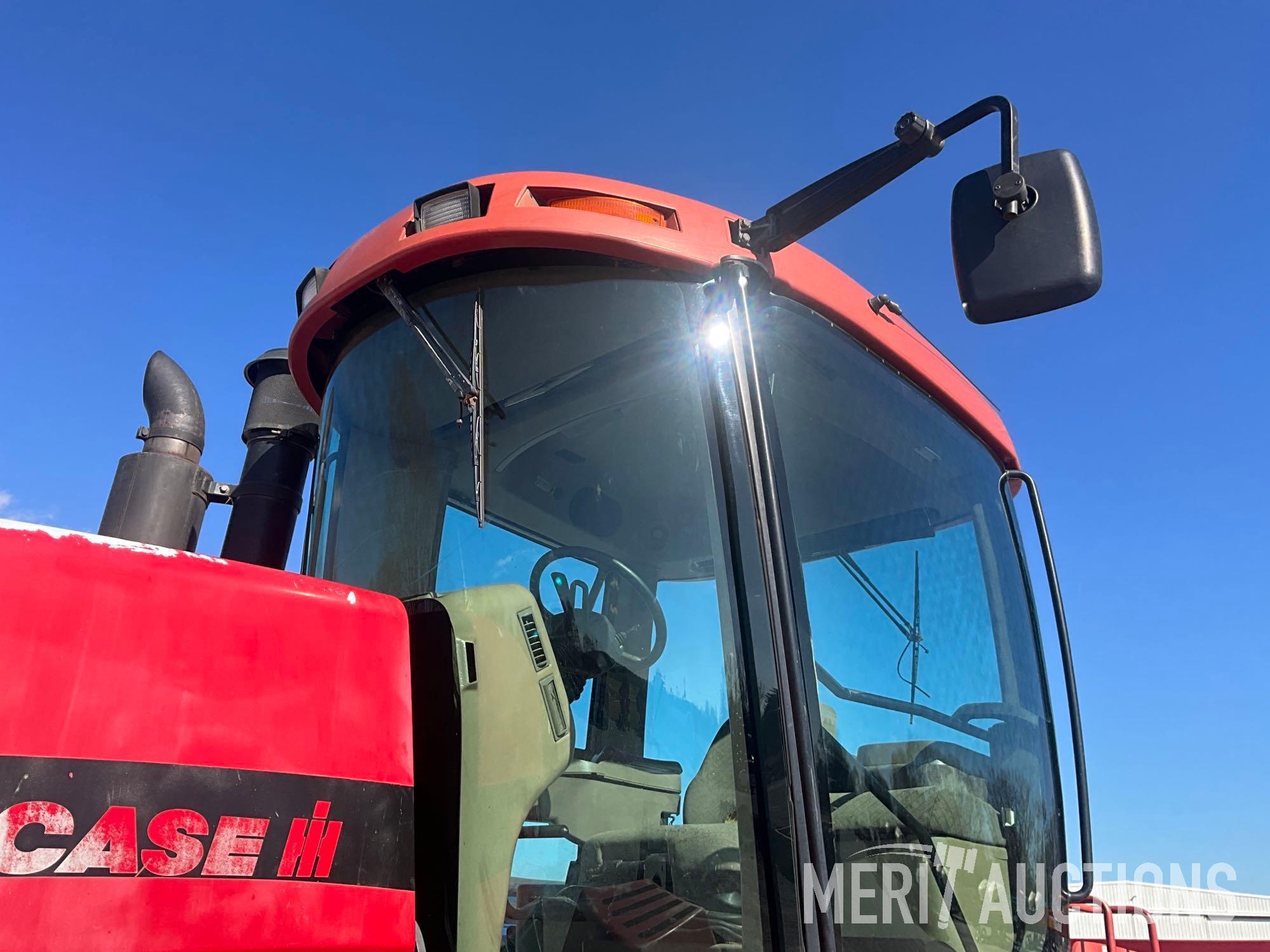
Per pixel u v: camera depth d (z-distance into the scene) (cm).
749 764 162
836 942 168
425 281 219
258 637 152
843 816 176
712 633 175
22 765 126
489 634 186
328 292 233
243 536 302
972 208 196
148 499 298
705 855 165
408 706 166
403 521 212
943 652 225
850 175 196
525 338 208
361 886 149
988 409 285
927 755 206
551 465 200
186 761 138
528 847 175
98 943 125
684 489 186
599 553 192
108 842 129
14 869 122
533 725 182
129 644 140
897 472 232
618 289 204
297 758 149
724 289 194
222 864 137
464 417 208
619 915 167
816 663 184
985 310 190
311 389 268
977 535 258
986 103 193
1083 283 182
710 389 188
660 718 175
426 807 176
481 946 165
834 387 220
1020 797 234
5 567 134
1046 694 262
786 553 184
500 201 210
